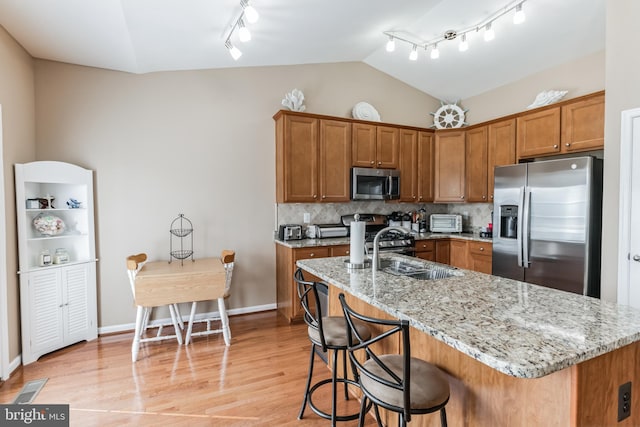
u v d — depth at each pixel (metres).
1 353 2.31
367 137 4.04
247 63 3.63
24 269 2.55
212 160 3.60
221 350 2.83
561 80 3.58
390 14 2.99
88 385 2.27
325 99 4.14
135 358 2.62
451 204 4.98
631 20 2.21
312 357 1.95
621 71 2.27
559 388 1.04
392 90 4.56
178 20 2.41
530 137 3.57
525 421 1.15
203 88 3.55
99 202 3.14
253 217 3.81
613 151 2.32
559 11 2.89
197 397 2.14
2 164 2.36
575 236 2.69
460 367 1.39
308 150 3.70
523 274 3.12
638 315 1.26
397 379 1.17
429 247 4.16
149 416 1.95
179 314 3.24
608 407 1.06
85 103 3.07
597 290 2.70
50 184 2.94
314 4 2.59
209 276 2.86
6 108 2.43
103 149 3.15
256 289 3.85
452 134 4.43
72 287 2.89
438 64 4.05
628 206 2.24
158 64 3.17
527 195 3.04
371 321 1.20
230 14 2.41
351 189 3.96
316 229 3.93
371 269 2.14
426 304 1.40
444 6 2.94
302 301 1.90
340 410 2.01
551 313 1.28
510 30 3.23
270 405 2.06
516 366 0.86
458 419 1.40
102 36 2.54
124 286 3.26
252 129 3.77
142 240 3.33
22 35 2.49
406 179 4.35
